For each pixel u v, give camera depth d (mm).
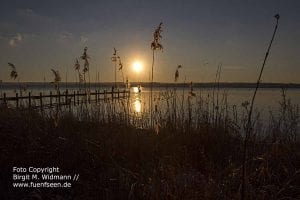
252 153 7102
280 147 7082
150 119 9469
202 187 5355
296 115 8805
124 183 5629
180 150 7418
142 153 7238
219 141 7781
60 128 8148
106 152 6996
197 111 9164
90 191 5781
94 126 8773
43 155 6812
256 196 5156
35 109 10125
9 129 7773
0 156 6660
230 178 5781
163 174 5887
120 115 9328
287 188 5598
